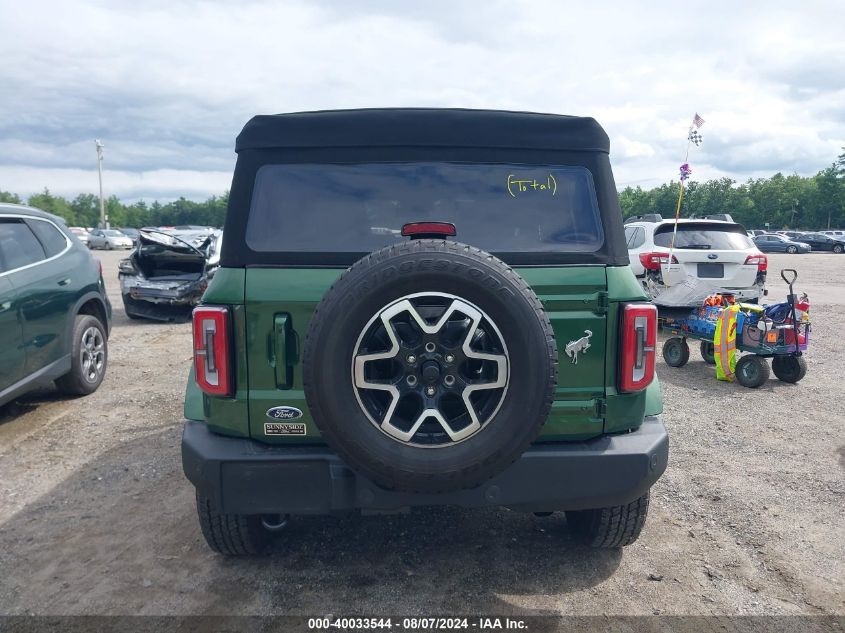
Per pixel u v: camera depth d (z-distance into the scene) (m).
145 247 10.94
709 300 7.41
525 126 2.94
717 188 105.06
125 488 4.27
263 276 2.71
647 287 9.59
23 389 5.32
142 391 6.59
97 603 2.98
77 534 3.65
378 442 2.44
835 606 2.96
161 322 11.18
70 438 5.21
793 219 97.94
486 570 3.25
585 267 2.79
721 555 3.42
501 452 2.46
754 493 4.17
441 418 2.46
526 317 2.41
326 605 2.96
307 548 3.48
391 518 3.81
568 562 3.33
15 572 3.26
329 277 2.73
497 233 2.89
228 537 3.16
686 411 6.01
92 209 128.50
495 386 2.45
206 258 10.95
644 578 3.19
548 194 2.93
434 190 2.91
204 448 2.72
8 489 4.26
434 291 2.40
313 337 2.40
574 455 2.73
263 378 2.71
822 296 15.09
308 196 2.87
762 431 5.41
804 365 6.93
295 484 2.70
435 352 2.43
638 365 2.77
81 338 6.22
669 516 3.86
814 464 4.67
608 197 2.92
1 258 5.21
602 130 2.96
